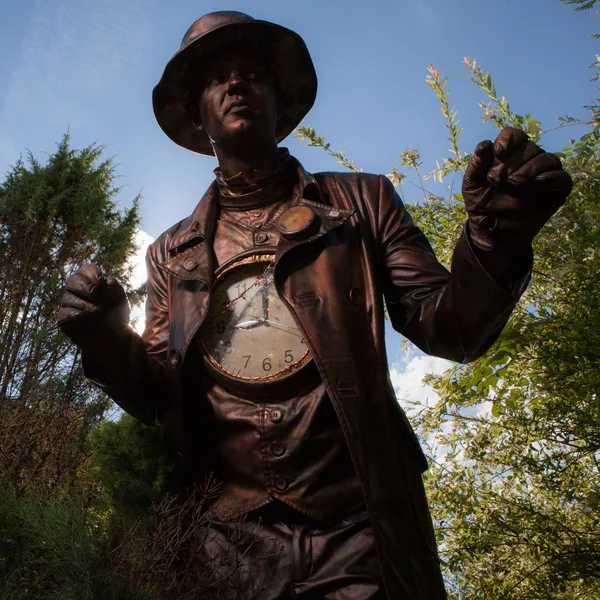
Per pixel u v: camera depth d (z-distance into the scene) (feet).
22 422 12.50
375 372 10.55
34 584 9.00
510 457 19.06
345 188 12.29
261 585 10.15
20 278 25.41
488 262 9.54
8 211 27.20
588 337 16.42
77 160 29.27
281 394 10.70
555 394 17.63
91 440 12.58
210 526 10.66
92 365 10.87
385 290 11.73
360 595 9.89
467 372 20.39
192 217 12.39
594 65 17.22
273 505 10.57
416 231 11.99
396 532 9.80
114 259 28.35
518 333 18.26
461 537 19.21
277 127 13.67
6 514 9.02
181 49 12.34
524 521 18.54
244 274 11.54
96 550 9.21
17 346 21.77
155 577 9.82
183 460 11.27
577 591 18.84
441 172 20.03
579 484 19.16
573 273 17.34
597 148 17.93
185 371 11.19
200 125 13.37
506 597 17.90
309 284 10.90
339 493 10.41
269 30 12.19
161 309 12.53
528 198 9.00
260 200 12.17
